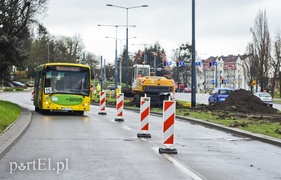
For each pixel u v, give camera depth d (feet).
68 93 91.76
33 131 59.26
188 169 34.06
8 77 105.50
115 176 30.96
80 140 50.49
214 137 56.59
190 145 48.37
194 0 109.91
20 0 107.24
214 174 32.37
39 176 30.73
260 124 70.79
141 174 31.81
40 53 385.09
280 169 35.04
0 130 52.44
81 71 92.89
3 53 98.89
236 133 60.70
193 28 110.42
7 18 102.83
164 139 42.11
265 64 225.97
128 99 173.27
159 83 125.18
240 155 41.91
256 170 34.40
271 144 50.29
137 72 183.11
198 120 78.59
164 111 42.29
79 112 96.12
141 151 42.93
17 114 80.02
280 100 230.48
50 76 91.56
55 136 53.98
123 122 76.69
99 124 72.08
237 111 105.70
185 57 392.27
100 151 42.42
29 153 40.40
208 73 538.06
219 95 146.41
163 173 32.32
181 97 225.97
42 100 91.45
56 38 413.18
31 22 110.32
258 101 111.04
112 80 476.13
